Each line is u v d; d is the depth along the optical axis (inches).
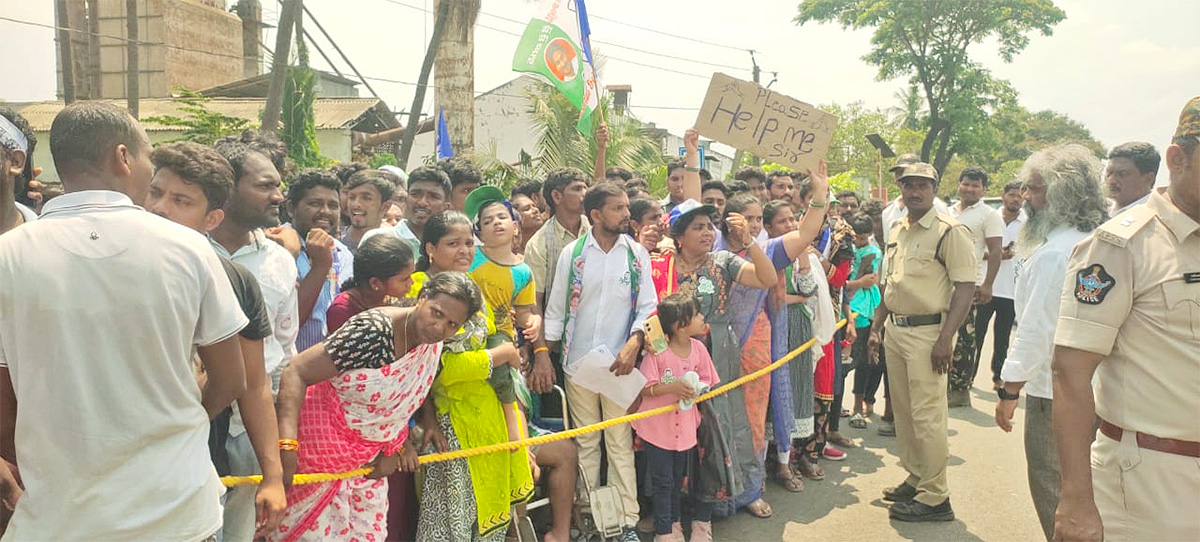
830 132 190.1
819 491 213.0
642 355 172.2
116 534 80.7
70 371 79.5
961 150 1040.8
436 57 473.1
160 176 103.6
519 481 146.6
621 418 163.0
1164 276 99.6
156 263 82.4
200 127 586.6
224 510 114.9
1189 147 97.6
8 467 95.6
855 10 986.7
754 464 187.6
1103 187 150.3
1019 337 150.9
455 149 472.7
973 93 983.0
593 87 277.6
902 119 1058.1
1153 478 101.3
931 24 958.4
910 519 191.3
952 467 229.9
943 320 189.6
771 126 196.5
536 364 167.2
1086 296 103.4
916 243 191.8
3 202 105.3
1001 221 292.7
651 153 612.7
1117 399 104.7
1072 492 103.0
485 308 146.9
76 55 597.0
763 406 195.5
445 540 136.9
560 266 176.2
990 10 933.2
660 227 191.0
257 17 1023.0
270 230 135.0
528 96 597.9
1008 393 152.6
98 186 85.4
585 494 171.9
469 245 144.0
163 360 82.7
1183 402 99.3
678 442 167.9
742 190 235.8
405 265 125.6
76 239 81.0
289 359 121.6
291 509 118.6
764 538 181.5
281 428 110.4
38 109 791.7
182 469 84.8
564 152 570.9
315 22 741.9
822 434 225.0
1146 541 102.7
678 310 168.2
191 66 989.2
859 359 271.7
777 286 198.8
